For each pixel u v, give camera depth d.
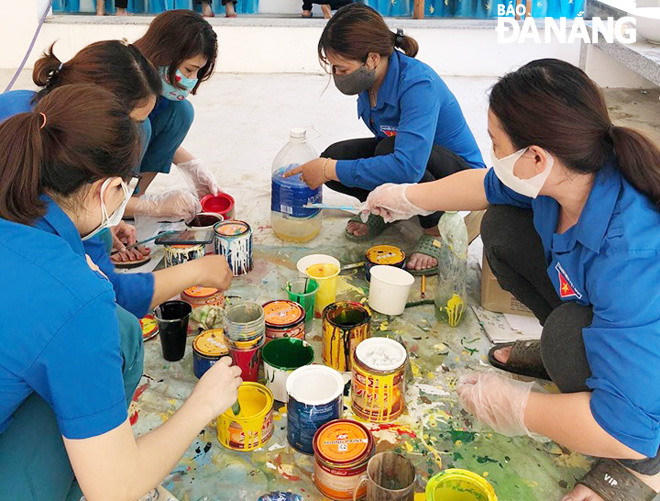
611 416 1.36
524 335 2.09
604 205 1.40
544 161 1.40
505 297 2.18
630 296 1.35
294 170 2.52
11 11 5.32
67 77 1.66
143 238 2.52
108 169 1.17
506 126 1.41
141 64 1.74
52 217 1.18
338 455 1.49
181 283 1.87
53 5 5.75
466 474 1.43
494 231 1.92
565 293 1.59
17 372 1.10
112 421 1.15
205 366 1.82
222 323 2.06
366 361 1.70
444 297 2.11
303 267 2.16
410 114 2.33
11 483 1.21
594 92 1.38
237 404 1.62
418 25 5.50
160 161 2.73
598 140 1.38
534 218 1.67
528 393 1.54
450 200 2.03
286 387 1.63
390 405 1.71
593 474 1.52
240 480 1.57
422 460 1.63
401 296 2.12
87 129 1.14
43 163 1.14
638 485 1.48
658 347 1.32
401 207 2.11
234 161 3.56
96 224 1.28
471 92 5.09
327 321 1.88
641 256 1.35
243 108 4.57
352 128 4.18
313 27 5.50
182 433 1.33
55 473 1.26
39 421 1.23
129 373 1.47
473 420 1.76
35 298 1.09
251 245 2.36
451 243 2.05
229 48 5.58
